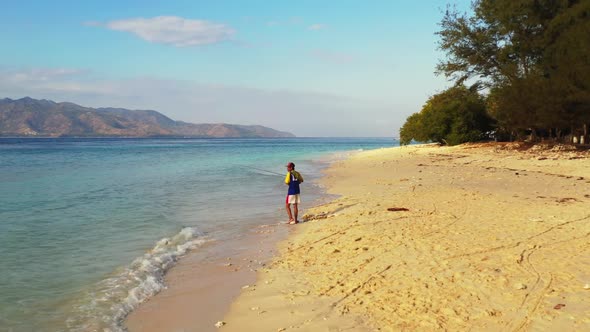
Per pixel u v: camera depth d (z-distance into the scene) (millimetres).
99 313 6188
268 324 5605
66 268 8234
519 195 14453
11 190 19609
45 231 11320
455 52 43781
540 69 39250
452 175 21719
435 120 49406
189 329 5668
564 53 35438
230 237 10977
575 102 33844
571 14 35969
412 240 8930
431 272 6961
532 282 6223
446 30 44031
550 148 34438
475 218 10820
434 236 9172
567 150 32500
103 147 94625
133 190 19906
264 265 8453
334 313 5746
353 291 6496
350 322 5430
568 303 5438
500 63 42438
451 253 7879
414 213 11812
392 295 6176
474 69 44219
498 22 41000
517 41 40219
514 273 6629
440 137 51125
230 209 15078
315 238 10094
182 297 6871
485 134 49781
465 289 6156
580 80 32625
